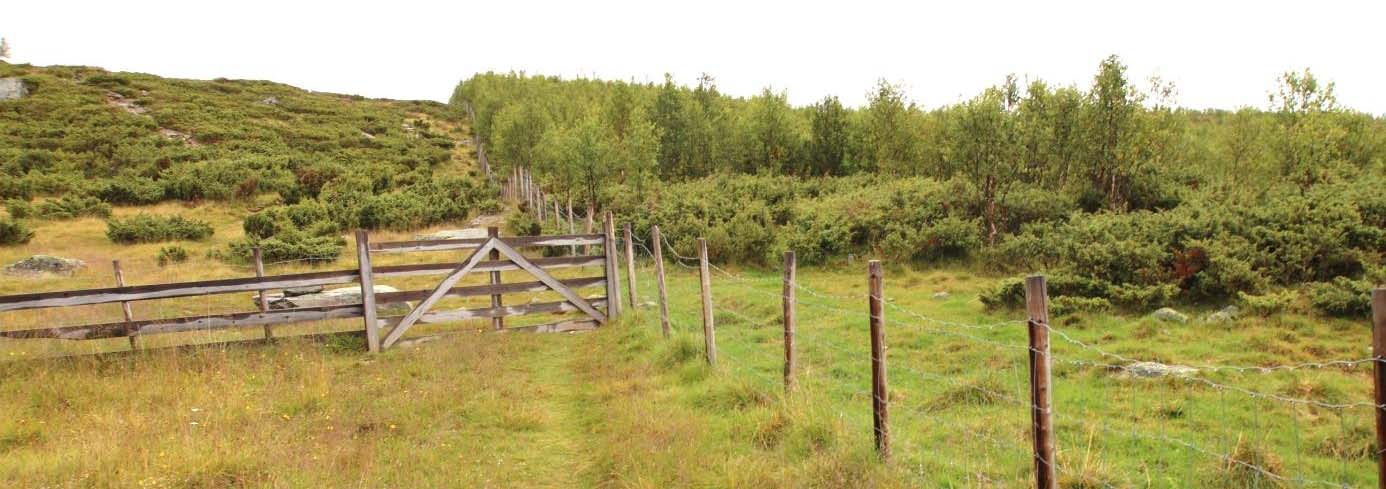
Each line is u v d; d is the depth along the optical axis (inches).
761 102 1568.7
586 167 1180.5
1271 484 227.0
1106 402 323.6
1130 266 520.7
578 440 298.0
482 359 443.5
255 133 2042.3
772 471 242.1
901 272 721.0
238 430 296.7
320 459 256.8
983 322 503.2
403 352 487.8
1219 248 500.1
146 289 456.1
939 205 823.7
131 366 425.7
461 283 775.7
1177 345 410.6
